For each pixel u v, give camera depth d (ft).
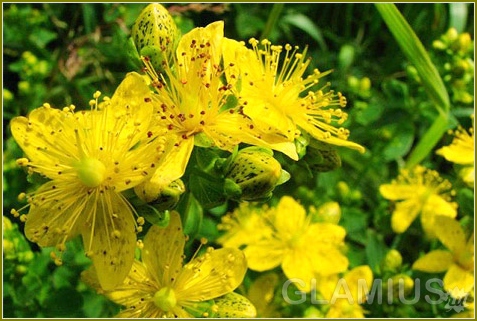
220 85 0.38
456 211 0.55
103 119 0.37
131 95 0.37
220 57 0.39
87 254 0.36
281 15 0.71
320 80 0.67
